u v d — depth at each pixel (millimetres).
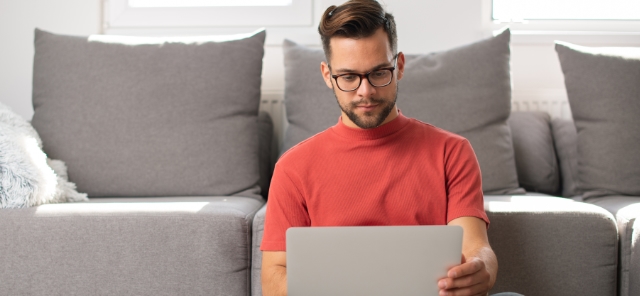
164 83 1730
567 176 1841
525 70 2158
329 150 1174
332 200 1137
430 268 899
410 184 1118
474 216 1080
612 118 1661
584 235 1278
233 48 1792
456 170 1123
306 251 908
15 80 2201
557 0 2189
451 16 2141
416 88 1743
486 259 991
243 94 1766
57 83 1749
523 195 1675
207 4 2223
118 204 1379
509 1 2193
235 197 1638
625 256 1284
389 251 900
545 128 1921
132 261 1276
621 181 1626
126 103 1713
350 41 1040
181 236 1278
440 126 1708
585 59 1737
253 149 1759
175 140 1691
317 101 1786
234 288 1284
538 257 1286
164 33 2217
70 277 1279
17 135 1497
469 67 1759
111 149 1685
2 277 1283
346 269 907
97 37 1817
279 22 2199
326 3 2172
